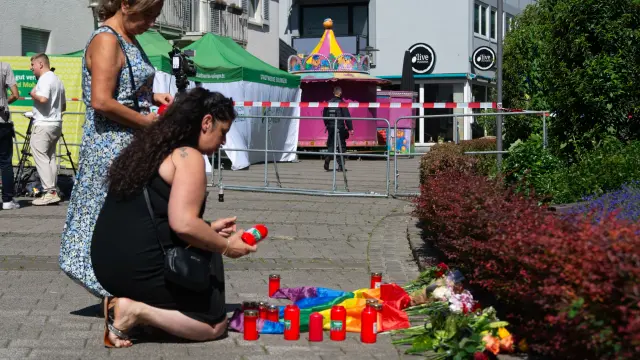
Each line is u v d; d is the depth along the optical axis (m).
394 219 11.55
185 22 26.02
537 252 4.34
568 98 11.70
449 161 10.29
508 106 20.50
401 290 6.19
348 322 5.76
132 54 5.89
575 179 10.12
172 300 5.20
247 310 5.50
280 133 23.14
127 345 5.21
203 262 5.12
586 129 11.77
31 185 13.31
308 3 42.53
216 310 5.34
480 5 42.91
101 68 5.69
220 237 5.15
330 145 20.27
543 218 4.87
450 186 6.91
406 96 29.89
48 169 12.30
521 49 16.97
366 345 5.32
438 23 41.22
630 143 11.18
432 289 6.10
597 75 11.50
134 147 5.20
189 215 5.00
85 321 5.86
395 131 14.34
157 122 5.24
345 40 39.94
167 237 5.16
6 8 18.72
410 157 29.30
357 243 9.52
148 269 5.15
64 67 17.53
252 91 20.55
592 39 11.73
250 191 14.91
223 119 5.23
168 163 5.13
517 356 4.81
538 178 10.18
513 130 15.21
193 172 5.06
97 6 5.98
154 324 5.20
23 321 5.84
